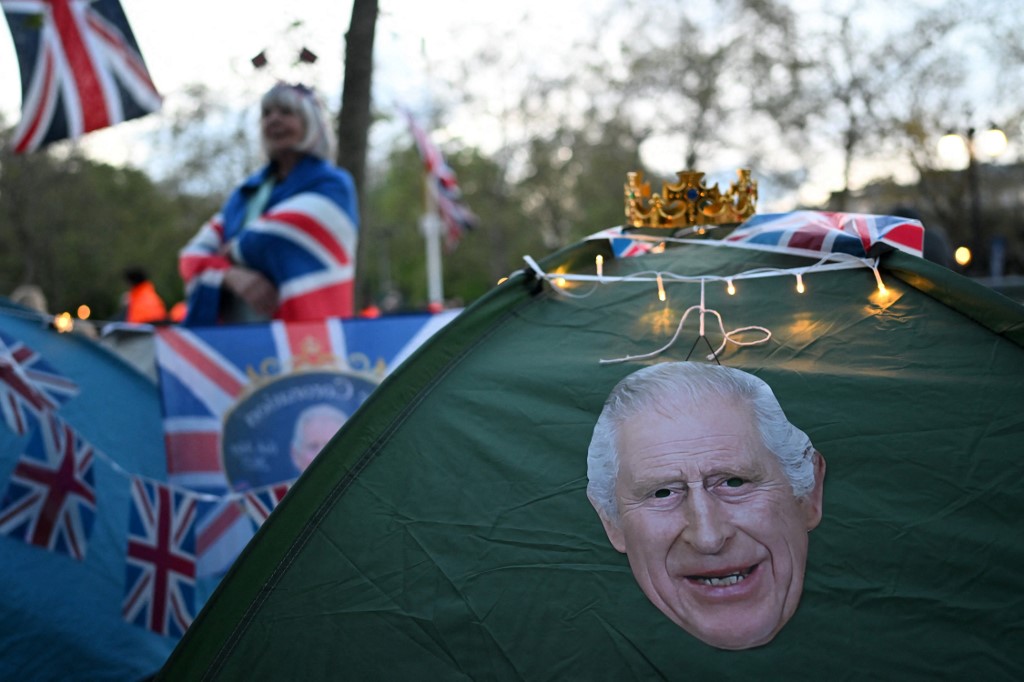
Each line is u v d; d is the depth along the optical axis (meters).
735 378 1.97
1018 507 1.75
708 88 28.94
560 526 1.87
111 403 3.72
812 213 2.39
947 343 1.99
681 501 1.83
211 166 30.42
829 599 1.72
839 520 1.79
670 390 1.96
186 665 1.84
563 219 41.50
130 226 32.84
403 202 42.16
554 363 2.11
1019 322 1.95
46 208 29.11
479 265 44.50
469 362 2.14
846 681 1.64
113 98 3.99
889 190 25.53
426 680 1.74
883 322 2.06
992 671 1.61
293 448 3.56
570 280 2.31
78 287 32.75
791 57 27.08
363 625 1.81
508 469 1.96
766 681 1.66
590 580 1.80
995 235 21.34
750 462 1.85
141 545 3.08
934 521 1.76
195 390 3.55
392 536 1.91
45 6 3.93
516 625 1.77
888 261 2.16
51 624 3.16
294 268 4.08
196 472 3.52
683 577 1.77
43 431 3.20
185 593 3.10
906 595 1.70
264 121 4.32
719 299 2.20
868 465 1.83
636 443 1.91
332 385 3.59
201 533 3.17
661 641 1.73
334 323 3.61
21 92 3.94
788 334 2.07
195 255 4.30
